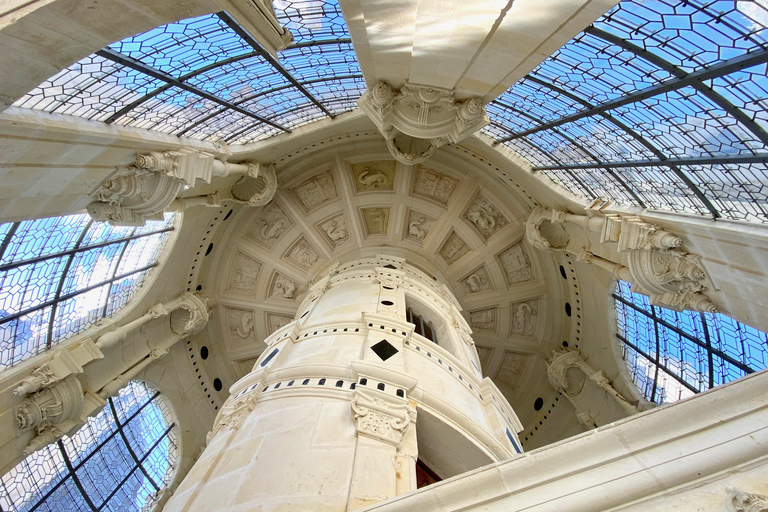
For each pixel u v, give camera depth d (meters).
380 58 8.41
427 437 8.22
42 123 6.16
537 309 19.33
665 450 3.59
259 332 19.44
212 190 14.55
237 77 9.95
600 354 17.08
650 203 10.73
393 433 7.02
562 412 18.88
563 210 15.05
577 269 17.06
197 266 17.69
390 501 3.95
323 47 9.98
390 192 19.25
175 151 9.45
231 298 19.03
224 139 13.20
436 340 13.41
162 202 9.12
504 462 3.89
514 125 13.32
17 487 12.16
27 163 6.31
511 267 19.22
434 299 14.79
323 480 5.97
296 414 7.49
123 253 13.66
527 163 15.36
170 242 15.45
